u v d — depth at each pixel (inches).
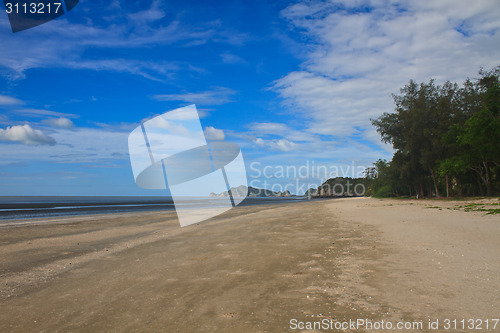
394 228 384.2
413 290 156.3
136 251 293.1
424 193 1846.7
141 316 137.3
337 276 188.1
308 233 375.2
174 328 123.6
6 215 896.9
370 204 1096.2
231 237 358.6
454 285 160.2
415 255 230.8
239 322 127.3
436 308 132.9
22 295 173.6
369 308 136.8
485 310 128.6
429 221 439.8
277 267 215.6
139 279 196.4
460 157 1194.6
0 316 143.3
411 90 1550.2
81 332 123.5
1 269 235.9
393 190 2287.2
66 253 298.8
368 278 180.9
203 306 146.6
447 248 247.6
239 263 230.2
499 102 1040.2
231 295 160.9
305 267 212.8
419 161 1453.0
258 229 425.1
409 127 1493.6
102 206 1547.7
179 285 180.7
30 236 430.3
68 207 1433.3
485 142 1073.5
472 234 309.1
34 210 1167.0
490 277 170.7
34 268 238.1
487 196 1173.1
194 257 255.1
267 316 132.5
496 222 388.5
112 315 139.8
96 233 450.3
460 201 1005.8
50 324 132.5
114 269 226.2
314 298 152.4
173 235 392.5
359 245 283.9
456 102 1398.9
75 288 183.6
